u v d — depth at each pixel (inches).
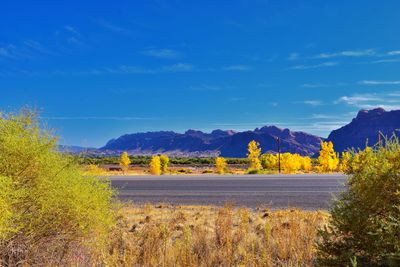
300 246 255.0
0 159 201.8
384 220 173.6
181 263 225.6
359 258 175.8
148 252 246.8
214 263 244.5
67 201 213.5
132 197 674.8
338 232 188.7
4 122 211.5
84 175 247.3
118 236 284.4
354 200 185.2
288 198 620.4
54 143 221.1
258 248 269.9
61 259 218.1
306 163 2170.3
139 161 3503.9
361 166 186.2
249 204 556.7
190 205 546.3
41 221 209.6
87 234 227.8
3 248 194.9
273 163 1984.5
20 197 201.5
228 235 277.3
